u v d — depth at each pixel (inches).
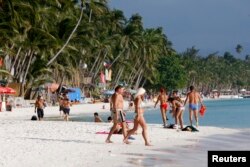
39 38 3602.4
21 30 3312.0
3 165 706.2
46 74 4165.8
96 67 5659.5
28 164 721.6
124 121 1028.5
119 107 1023.6
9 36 3122.5
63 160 768.3
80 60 5147.6
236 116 2576.3
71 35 3917.3
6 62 4114.2
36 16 3171.8
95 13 4904.0
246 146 986.7
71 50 4365.2
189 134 1235.2
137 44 6117.1
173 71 7534.5
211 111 3371.1
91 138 1106.7
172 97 1385.3
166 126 1424.7
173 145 1002.7
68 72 4608.8
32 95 4165.8
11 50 3440.0
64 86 4712.1
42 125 1513.3
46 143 979.9
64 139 1077.8
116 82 6190.9
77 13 4409.5
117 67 6200.8
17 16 2888.8
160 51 7209.6
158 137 1155.9
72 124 1572.3
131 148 942.4
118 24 5787.4
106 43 5315.0
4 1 2807.6
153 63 6958.7
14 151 846.5
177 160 788.0
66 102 2079.2
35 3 3137.3
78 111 3440.0
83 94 5216.5
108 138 1027.3
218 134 1243.8
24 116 2605.8
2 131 1269.7
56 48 3799.2
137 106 994.7
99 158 800.9
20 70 3939.5
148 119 2431.1
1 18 2965.1
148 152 887.1
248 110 3545.8
